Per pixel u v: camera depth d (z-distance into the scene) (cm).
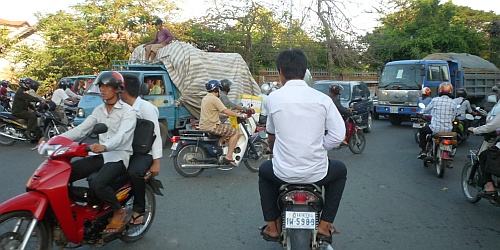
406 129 1578
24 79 1120
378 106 1656
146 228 484
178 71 1166
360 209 605
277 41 2331
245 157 806
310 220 346
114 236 420
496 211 601
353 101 1358
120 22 2134
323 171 358
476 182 608
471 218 569
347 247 465
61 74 2158
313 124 348
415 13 3409
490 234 509
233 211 590
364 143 1063
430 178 801
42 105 1137
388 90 1631
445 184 756
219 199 648
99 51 2141
